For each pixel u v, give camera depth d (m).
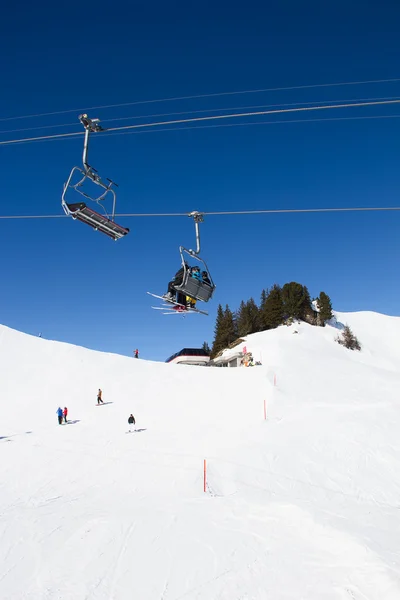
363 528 13.38
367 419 28.55
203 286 12.28
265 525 14.29
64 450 25.69
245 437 26.97
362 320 96.62
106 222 9.78
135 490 19.27
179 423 30.94
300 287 88.25
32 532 14.41
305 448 24.41
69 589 10.79
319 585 10.46
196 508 16.34
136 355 53.91
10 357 47.19
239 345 75.00
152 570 11.59
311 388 38.62
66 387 40.16
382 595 9.55
